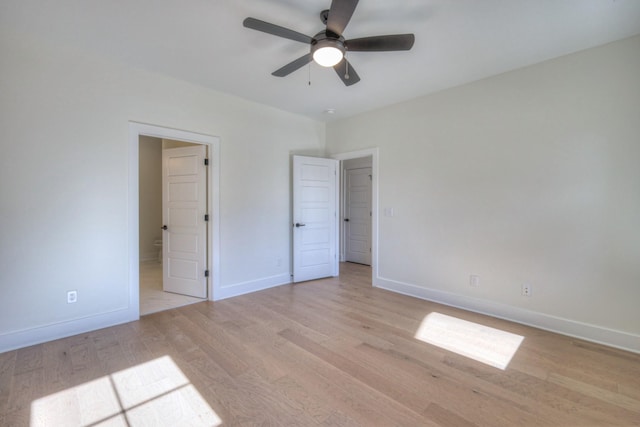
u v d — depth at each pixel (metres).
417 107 3.87
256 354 2.43
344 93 3.75
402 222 4.05
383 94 3.77
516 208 3.09
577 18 2.23
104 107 2.89
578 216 2.74
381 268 4.31
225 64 3.00
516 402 1.87
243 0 2.05
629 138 2.51
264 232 4.29
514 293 3.11
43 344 2.57
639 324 2.48
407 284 4.01
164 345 2.58
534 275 2.98
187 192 3.91
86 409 1.80
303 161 4.61
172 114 3.34
